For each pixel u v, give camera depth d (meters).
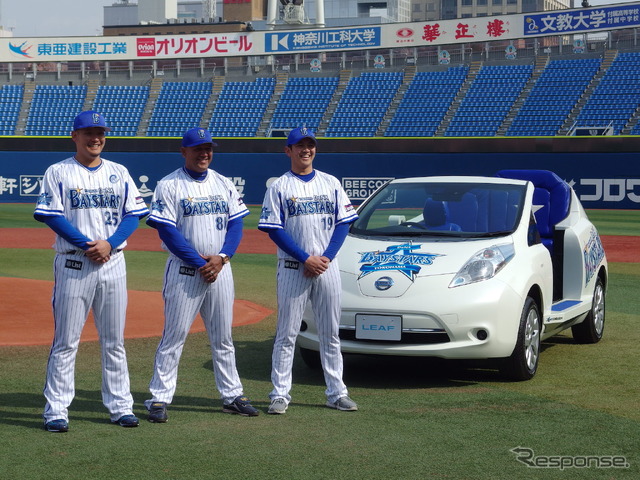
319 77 44.00
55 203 5.45
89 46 45.38
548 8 121.06
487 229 7.93
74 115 43.78
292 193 6.10
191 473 4.75
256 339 9.06
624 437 5.54
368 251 7.61
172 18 79.62
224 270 5.97
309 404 6.41
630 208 30.33
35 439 5.37
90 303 5.64
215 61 46.03
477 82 41.00
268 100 43.25
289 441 5.39
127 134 42.59
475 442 5.39
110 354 5.75
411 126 39.66
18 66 46.38
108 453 5.09
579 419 5.96
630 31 40.41
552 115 37.94
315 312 6.23
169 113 43.38
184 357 8.02
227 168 34.06
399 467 4.89
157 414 5.80
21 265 16.16
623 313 10.95
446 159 32.00
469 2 120.31
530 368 7.32
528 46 42.84
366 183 32.91
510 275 7.25
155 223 5.76
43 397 6.45
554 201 9.16
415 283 7.11
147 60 45.72
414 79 42.44
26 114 44.06
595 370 7.67
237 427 5.71
